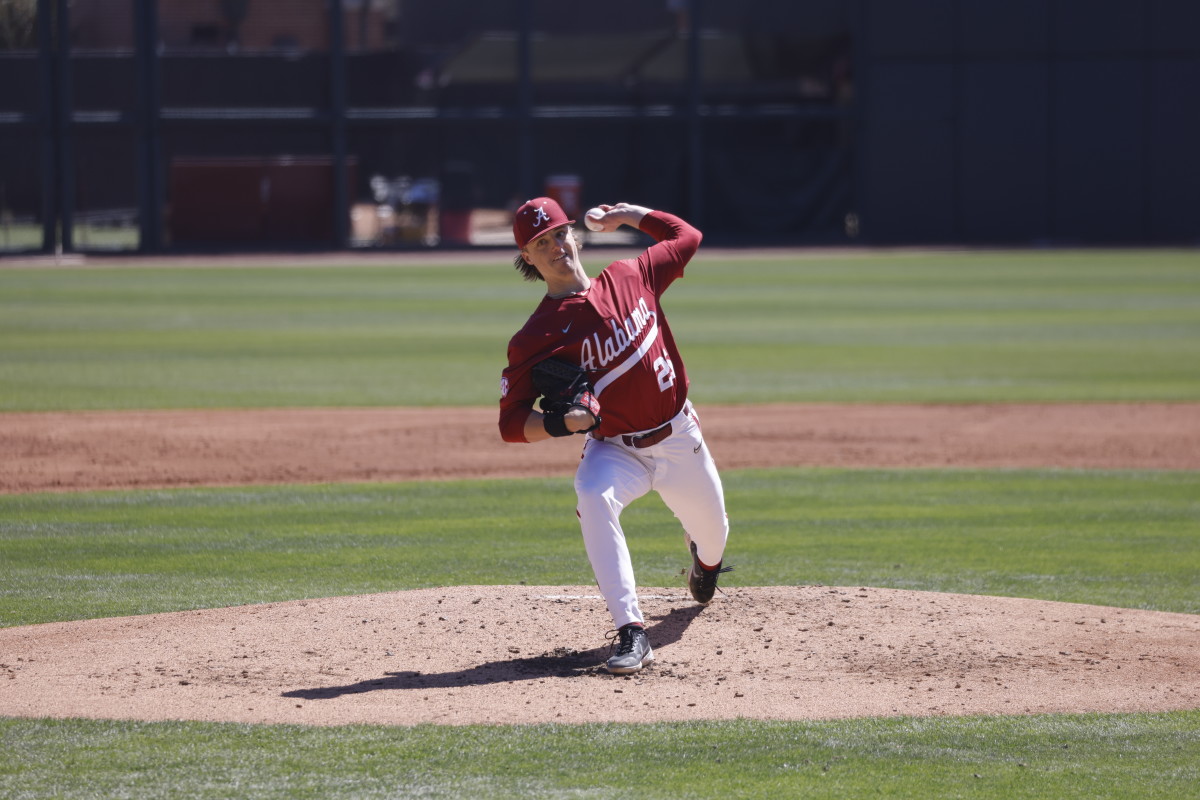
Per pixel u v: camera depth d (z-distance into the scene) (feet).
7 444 134.21
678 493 62.80
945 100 478.18
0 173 447.83
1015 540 95.50
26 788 47.47
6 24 440.86
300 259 433.07
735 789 47.93
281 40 461.37
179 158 459.73
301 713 55.21
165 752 50.85
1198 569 86.38
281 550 91.66
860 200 484.74
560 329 58.29
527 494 113.70
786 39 480.64
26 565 86.79
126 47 450.30
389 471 124.26
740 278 352.90
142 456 129.39
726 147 484.33
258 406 160.25
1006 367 197.06
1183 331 239.30
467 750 51.26
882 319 258.57
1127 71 475.31
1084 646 65.10
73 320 253.44
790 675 60.49
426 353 209.67
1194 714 55.98
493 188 485.56
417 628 67.77
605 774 49.14
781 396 170.30
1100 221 483.10
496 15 471.21
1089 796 47.65
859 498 112.27
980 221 484.33
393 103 471.62
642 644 60.18
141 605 75.97
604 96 480.64
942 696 57.88
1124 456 132.57
